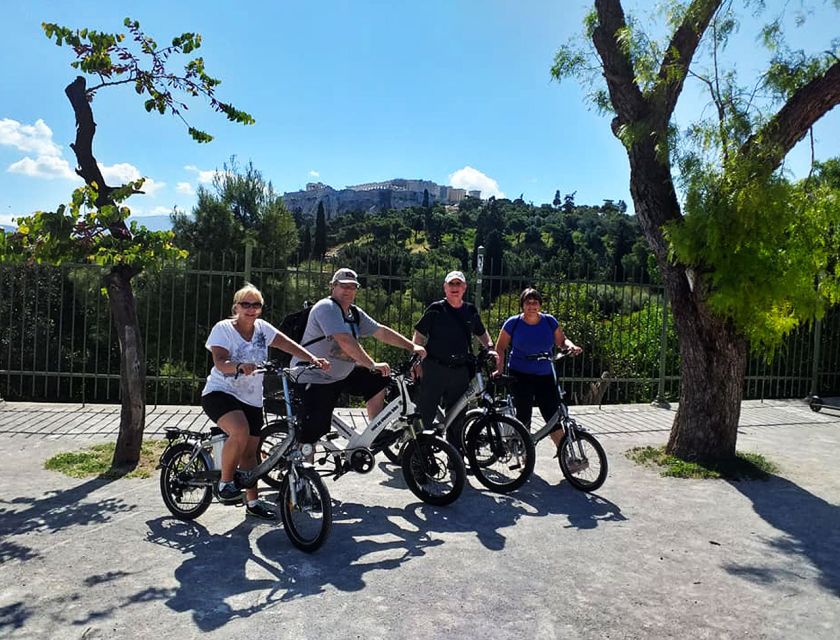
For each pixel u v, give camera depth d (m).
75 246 6.25
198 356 12.86
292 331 5.99
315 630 3.46
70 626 3.43
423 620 3.59
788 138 6.34
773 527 5.23
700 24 6.82
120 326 6.51
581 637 3.48
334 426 5.69
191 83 6.74
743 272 6.09
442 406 6.55
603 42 7.21
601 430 8.74
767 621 3.71
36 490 5.65
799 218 6.17
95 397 9.41
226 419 4.73
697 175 6.27
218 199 16.67
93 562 4.23
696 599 3.96
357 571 4.19
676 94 6.86
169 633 3.39
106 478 6.02
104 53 6.38
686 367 7.10
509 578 4.16
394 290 10.20
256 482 4.95
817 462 7.35
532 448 5.81
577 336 11.85
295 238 17.69
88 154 6.55
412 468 5.55
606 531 5.04
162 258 6.66
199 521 5.00
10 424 8.00
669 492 6.07
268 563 4.27
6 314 12.91
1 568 4.11
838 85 6.18
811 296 6.34
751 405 10.96
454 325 6.24
